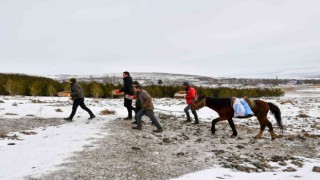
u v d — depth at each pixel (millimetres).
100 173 8297
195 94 16328
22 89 35031
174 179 8148
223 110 13570
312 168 9547
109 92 38344
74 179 7805
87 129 13727
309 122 19781
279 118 13508
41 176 7902
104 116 17391
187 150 11102
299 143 13172
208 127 15523
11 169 8352
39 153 9875
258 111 13430
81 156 9672
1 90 34469
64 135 12539
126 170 8641
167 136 13156
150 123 15742
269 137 14031
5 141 11461
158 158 9969
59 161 9109
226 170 9062
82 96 15789
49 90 35312
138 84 13805
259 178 8391
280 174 8812
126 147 11016
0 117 16297
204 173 8695
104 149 10586
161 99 35719
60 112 18766
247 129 15570
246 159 10164
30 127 14195
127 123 15344
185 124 16047
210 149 11383
